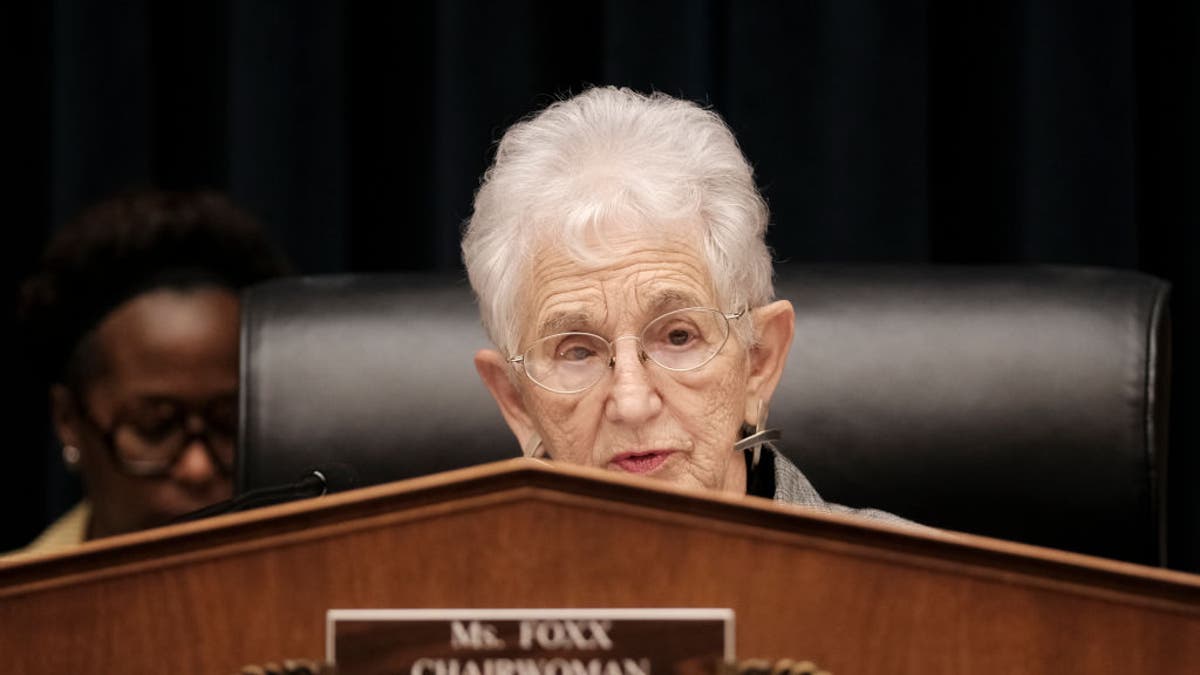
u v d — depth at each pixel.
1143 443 4.86
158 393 6.06
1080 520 4.88
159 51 8.45
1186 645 2.37
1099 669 2.37
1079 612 2.37
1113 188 7.61
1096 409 4.89
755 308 4.34
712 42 7.95
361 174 8.35
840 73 7.67
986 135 7.89
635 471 4.09
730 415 4.18
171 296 6.14
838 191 7.70
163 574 2.35
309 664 2.32
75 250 6.21
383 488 2.35
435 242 8.19
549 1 8.02
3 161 8.47
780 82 7.78
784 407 5.03
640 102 4.40
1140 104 7.98
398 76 8.33
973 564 2.36
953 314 5.07
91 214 6.38
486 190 4.36
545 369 4.13
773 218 7.78
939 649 2.36
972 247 7.96
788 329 4.40
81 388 6.14
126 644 2.35
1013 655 2.36
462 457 5.09
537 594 2.34
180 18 8.47
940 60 7.95
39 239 8.54
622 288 4.04
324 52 8.03
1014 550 2.36
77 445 6.36
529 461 2.34
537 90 8.01
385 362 5.17
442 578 2.34
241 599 2.35
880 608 2.36
